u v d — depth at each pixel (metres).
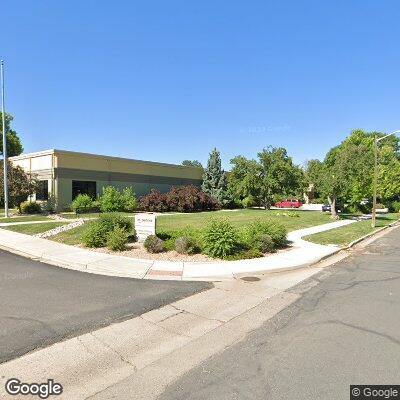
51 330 5.62
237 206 42.22
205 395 3.83
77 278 9.09
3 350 4.89
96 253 12.14
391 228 23.48
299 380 4.11
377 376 4.19
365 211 39.75
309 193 65.56
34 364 4.52
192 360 4.67
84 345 5.10
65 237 15.33
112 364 4.55
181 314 6.50
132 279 9.10
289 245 14.36
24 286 8.20
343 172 26.95
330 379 4.12
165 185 38.69
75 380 4.16
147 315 6.41
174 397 3.80
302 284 8.74
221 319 6.24
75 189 29.53
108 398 3.80
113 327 5.81
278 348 5.00
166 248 12.57
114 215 14.71
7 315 6.26
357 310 6.66
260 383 4.06
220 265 10.59
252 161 36.75
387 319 6.14
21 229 18.16
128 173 34.19
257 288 8.36
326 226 22.03
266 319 6.23
